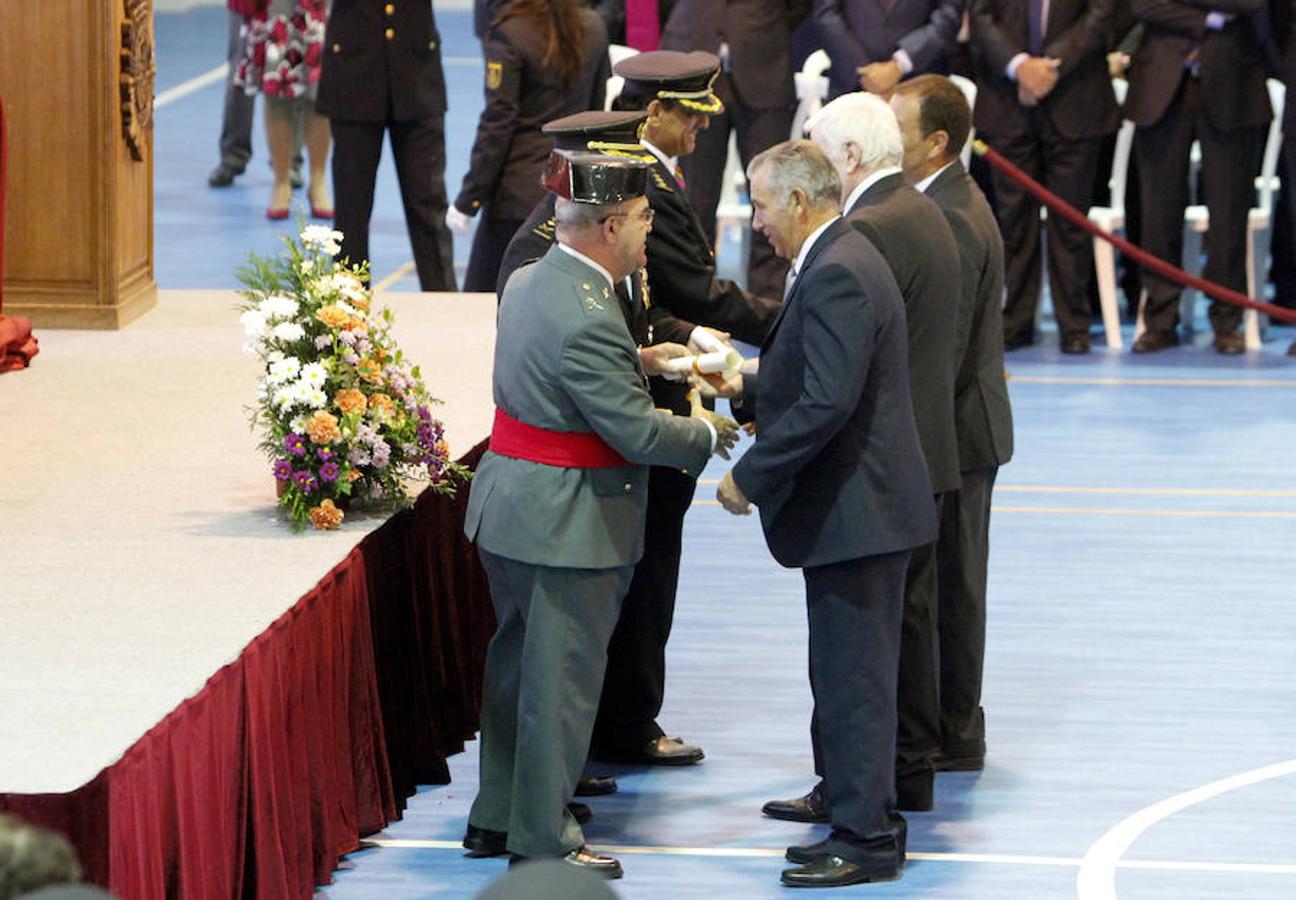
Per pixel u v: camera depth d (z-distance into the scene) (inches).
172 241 990.4
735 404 417.4
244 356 573.9
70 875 152.9
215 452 465.4
